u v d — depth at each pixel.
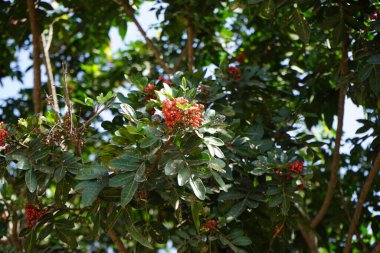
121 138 3.68
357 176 5.80
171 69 6.46
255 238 4.68
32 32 5.76
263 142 4.54
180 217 4.08
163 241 4.31
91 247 5.65
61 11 6.83
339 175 5.88
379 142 4.86
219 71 5.23
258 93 5.33
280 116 5.12
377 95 4.36
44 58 5.78
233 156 4.30
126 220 3.82
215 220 4.42
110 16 6.31
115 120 4.74
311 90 5.27
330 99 5.40
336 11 4.61
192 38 6.06
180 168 3.47
